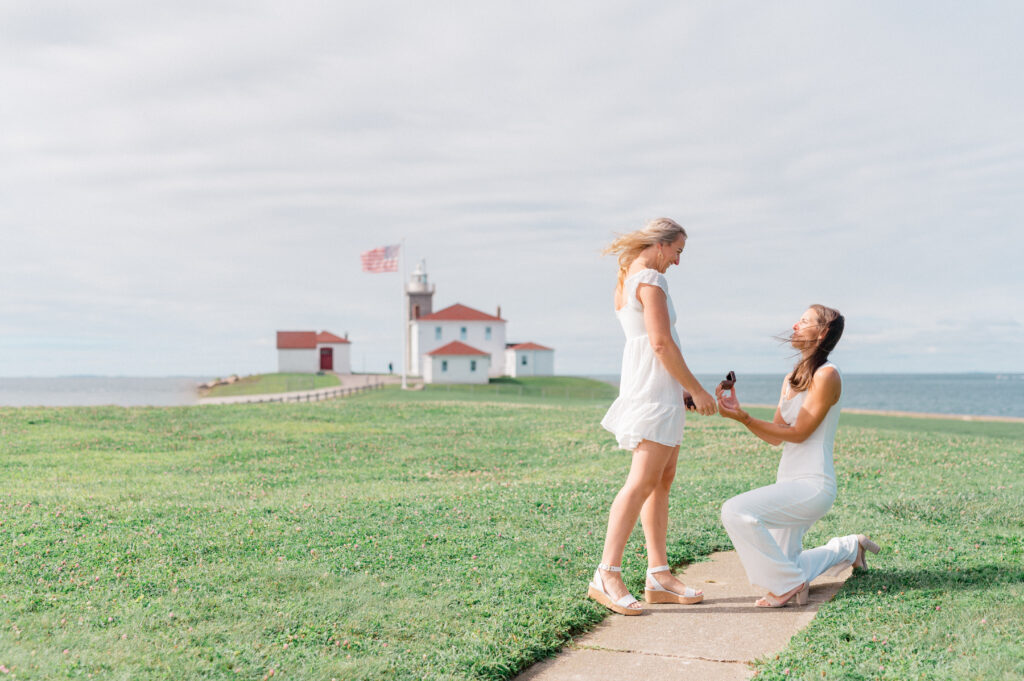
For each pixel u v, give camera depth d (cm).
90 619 479
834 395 505
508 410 2744
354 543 680
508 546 669
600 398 5144
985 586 508
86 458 1498
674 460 535
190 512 837
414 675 395
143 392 8294
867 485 1032
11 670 391
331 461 1494
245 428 2075
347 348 10131
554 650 445
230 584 555
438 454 1588
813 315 518
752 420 516
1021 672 370
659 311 497
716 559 659
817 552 534
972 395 14550
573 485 1023
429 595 532
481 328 7806
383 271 5734
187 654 418
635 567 612
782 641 449
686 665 419
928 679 370
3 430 1894
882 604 483
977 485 1010
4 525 753
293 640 445
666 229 518
